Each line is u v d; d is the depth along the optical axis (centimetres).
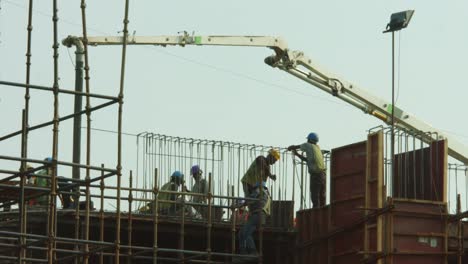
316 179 7331
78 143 7525
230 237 7250
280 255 7362
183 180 7238
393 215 6712
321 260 7156
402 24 7206
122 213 6950
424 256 6762
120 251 7306
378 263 6669
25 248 6000
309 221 7288
